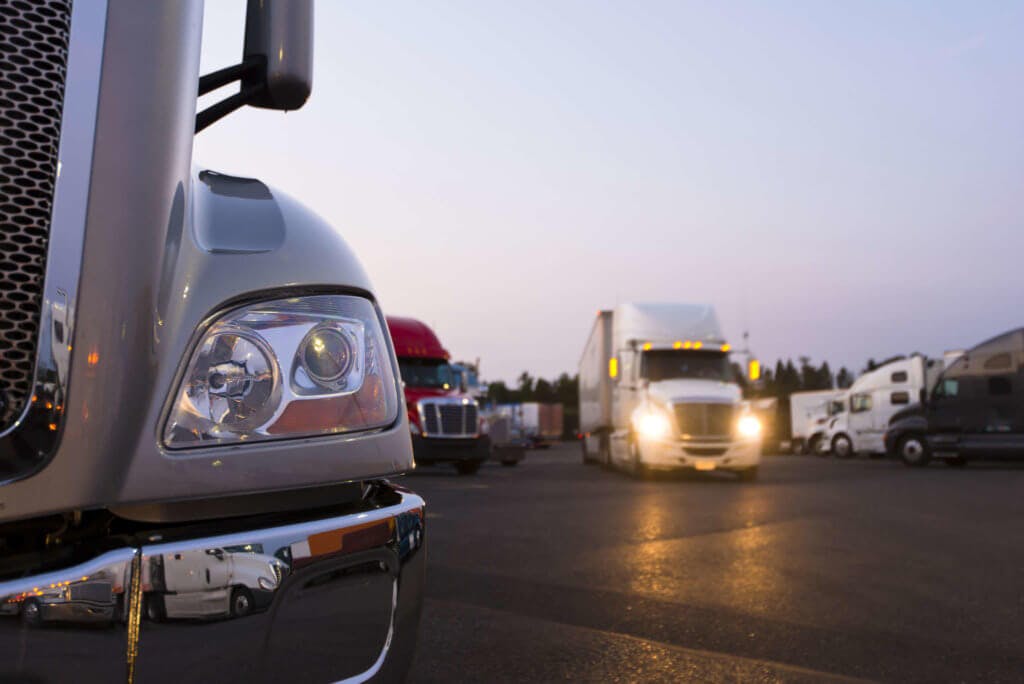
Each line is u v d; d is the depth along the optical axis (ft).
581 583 17.39
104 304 4.61
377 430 5.75
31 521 4.66
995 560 21.02
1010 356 69.82
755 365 56.75
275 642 5.02
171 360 4.95
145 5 4.89
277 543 5.03
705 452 50.60
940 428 72.08
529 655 12.03
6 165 4.44
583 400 78.64
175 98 5.00
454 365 68.74
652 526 26.99
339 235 6.31
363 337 5.83
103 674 4.46
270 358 5.33
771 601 15.99
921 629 14.15
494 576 18.03
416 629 5.91
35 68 4.55
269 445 5.24
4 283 4.42
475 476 55.93
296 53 6.01
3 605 4.23
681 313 59.16
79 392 4.53
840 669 11.83
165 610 4.63
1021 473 62.90
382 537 5.57
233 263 5.41
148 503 4.81
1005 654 12.75
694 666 11.69
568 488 43.65
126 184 4.73
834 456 112.16
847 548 22.75
